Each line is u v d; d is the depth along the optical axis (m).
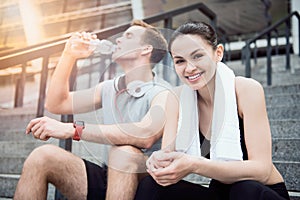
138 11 5.26
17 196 1.06
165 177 0.89
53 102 1.22
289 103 2.44
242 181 0.90
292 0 5.06
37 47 1.54
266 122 1.00
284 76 3.79
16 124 2.90
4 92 4.66
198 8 3.04
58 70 1.22
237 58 5.98
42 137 1.10
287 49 3.86
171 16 2.54
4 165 2.10
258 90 1.03
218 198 1.01
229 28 6.25
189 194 1.00
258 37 3.26
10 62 1.41
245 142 0.99
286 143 1.78
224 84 1.03
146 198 0.95
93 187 1.14
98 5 5.54
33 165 1.08
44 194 1.08
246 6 5.71
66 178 1.12
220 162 0.92
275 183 1.01
